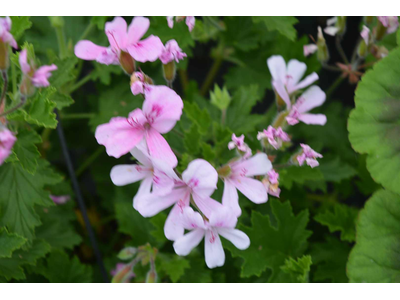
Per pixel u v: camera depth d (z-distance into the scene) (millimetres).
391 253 271
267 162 239
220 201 286
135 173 243
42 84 223
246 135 313
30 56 226
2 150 212
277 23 323
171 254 318
